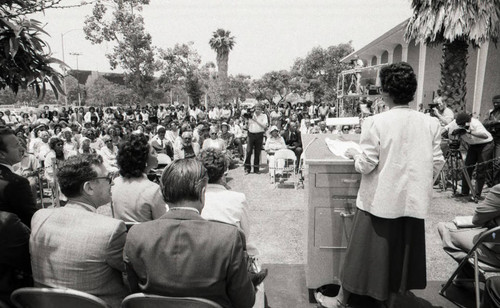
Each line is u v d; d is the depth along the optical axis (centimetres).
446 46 913
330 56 3478
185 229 171
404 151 249
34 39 222
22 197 259
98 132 1163
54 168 592
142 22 2303
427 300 326
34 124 1390
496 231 255
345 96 705
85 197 220
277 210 645
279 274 379
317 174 306
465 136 660
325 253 316
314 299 328
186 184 181
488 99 1341
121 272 213
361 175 282
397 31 1725
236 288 172
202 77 3894
